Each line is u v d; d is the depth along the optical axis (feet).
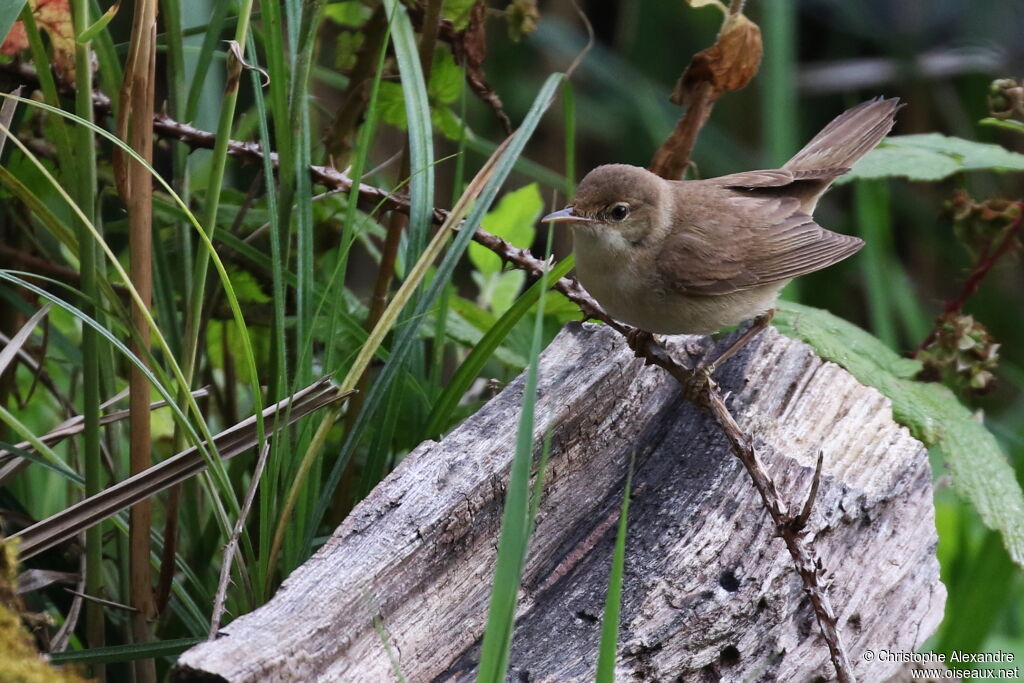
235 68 19.89
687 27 51.08
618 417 21.39
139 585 20.75
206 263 20.99
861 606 19.97
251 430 20.15
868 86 50.55
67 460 27.25
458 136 28.60
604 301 26.27
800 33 54.80
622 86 44.60
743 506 19.61
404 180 22.65
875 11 52.54
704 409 20.06
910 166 26.71
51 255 28.32
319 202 27.14
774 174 28.25
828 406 22.41
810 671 19.24
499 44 48.80
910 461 21.09
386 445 22.13
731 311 26.20
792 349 23.66
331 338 21.13
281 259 22.57
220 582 17.95
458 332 25.62
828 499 19.80
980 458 22.97
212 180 20.51
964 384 26.37
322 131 31.76
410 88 22.39
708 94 26.50
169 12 23.00
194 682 15.20
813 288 48.55
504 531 14.23
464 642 18.34
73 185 20.53
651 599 18.38
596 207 25.29
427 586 17.99
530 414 14.42
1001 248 26.20
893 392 23.70
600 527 20.07
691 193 26.89
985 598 26.96
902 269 47.62
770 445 20.86
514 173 51.13
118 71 22.26
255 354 28.43
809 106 52.11
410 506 18.21
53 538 18.38
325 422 20.13
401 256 27.22
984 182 47.19
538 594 19.38
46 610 23.24
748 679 17.47
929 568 21.06
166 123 22.66
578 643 18.21
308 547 20.38
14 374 24.61
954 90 50.85
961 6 51.80
